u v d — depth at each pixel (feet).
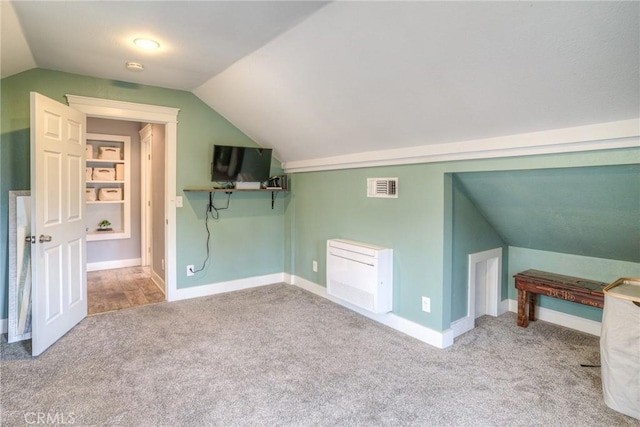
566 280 10.07
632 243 8.54
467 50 6.02
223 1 6.51
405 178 10.12
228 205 14.05
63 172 9.68
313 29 7.25
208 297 13.38
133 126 17.79
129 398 7.01
